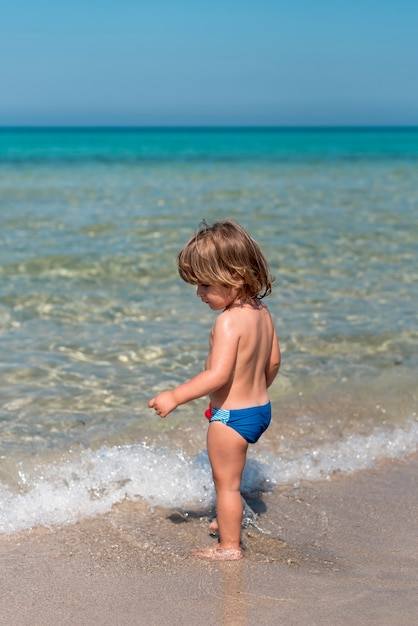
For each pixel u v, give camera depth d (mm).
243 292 2939
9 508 3111
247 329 2887
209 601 2416
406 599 2410
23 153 42812
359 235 10570
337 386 4816
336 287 7504
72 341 5645
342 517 3152
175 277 7809
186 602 2408
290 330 6000
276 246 9562
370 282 7734
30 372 4969
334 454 3826
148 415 4309
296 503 3295
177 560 2746
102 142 70688
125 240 9797
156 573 2633
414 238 10344
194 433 4066
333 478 3588
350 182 20938
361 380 4926
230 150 48781
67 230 10641
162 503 3281
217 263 2867
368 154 42312
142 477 3455
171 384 4801
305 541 2918
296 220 12133
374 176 23609
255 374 2930
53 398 4535
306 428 4148
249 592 2473
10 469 3488
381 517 3152
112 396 4590
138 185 19312
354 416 4344
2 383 4762
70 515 3115
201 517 3174
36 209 13328
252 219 12156
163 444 3889
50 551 2803
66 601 2420
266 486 3475
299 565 2699
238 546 2828
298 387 4793
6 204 14219
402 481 3561
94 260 8469
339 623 2250
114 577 2600
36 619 2305
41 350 5422
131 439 3941
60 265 8180
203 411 4434
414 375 5027
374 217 12602
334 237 10352
